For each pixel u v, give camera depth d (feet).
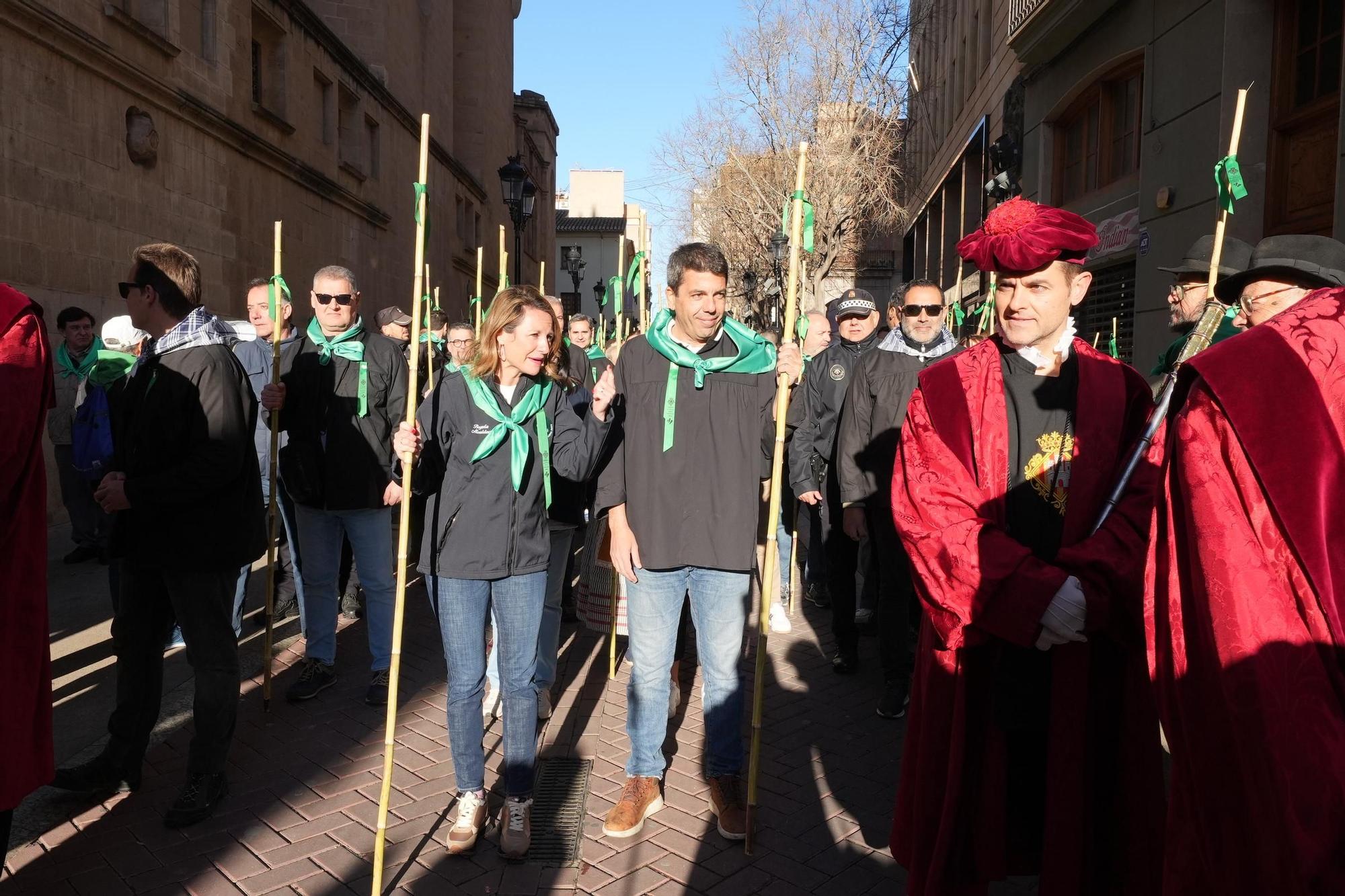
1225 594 5.01
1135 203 38.55
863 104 80.43
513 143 112.47
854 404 15.89
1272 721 4.75
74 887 10.34
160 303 11.94
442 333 25.57
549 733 14.84
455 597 11.34
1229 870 5.13
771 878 10.66
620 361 12.01
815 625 21.43
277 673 17.52
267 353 20.62
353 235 58.49
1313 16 27.20
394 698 10.25
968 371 8.41
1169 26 34.45
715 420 11.57
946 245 89.10
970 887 7.97
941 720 8.14
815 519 22.86
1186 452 5.31
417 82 72.69
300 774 13.29
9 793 8.45
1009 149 40.91
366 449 15.78
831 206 80.89
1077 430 7.98
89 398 23.76
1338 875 4.44
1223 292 9.01
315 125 51.96
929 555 7.93
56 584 23.39
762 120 81.41
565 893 10.35
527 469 11.53
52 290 29.40
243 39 42.91
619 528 11.85
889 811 12.31
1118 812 7.72
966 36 74.95
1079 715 7.58
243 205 43.24
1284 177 28.66
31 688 8.71
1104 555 7.33
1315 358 5.04
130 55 33.50
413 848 11.30
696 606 11.89
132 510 11.76
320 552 16.26
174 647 18.65
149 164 35.17
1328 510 4.79
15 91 27.73
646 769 12.06
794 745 14.47
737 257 100.99
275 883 10.48
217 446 11.41
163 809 12.13
